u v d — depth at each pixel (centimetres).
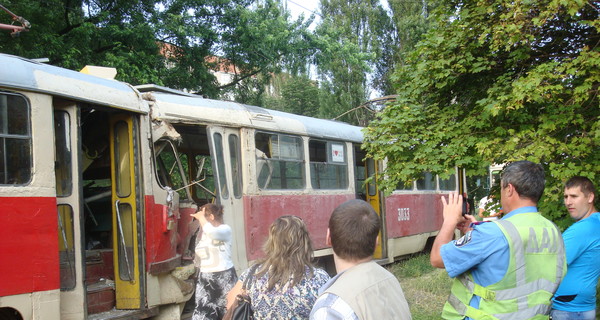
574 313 378
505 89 574
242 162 809
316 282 308
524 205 296
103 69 691
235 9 1686
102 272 647
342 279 229
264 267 313
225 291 550
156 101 698
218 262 553
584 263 376
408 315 229
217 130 773
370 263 238
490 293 278
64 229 552
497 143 580
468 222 313
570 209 401
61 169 559
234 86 1922
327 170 1037
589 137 553
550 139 539
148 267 627
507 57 624
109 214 703
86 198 681
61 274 541
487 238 279
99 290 611
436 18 669
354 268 235
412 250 1277
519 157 531
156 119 682
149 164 647
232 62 1800
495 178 666
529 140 563
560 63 553
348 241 237
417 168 633
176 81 1625
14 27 905
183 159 924
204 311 548
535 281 278
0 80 493
